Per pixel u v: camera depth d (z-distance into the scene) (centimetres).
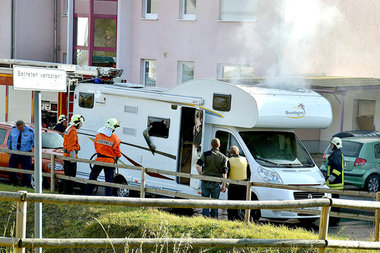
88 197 1972
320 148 9056
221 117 4544
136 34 9619
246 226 3478
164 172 4025
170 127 4862
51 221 3925
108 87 5400
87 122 5538
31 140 5281
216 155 4178
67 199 1961
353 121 8638
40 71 2303
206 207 2047
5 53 11012
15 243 1952
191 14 8981
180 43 9038
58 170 5475
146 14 9544
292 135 4741
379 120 8312
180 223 3519
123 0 9556
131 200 1992
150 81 9644
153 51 9400
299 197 4338
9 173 5450
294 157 4612
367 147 6431
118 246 2048
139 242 2070
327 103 4753
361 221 4862
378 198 3173
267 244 2197
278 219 4738
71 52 10500
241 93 4425
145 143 5053
